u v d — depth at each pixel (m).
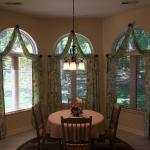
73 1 4.31
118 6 4.75
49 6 4.69
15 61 5.31
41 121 4.12
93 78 5.76
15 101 5.32
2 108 4.79
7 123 5.01
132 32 5.04
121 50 5.29
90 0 4.31
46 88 5.87
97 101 5.80
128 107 5.41
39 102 5.20
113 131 3.85
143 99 5.12
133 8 4.93
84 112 4.12
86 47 5.99
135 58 5.22
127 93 5.47
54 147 4.21
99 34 5.86
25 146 4.28
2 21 4.86
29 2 4.38
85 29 5.85
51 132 3.45
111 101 5.55
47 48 5.83
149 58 4.71
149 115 4.72
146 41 4.98
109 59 5.55
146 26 4.81
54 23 5.84
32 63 5.49
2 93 4.80
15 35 5.06
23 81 5.50
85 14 5.43
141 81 5.15
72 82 5.97
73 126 3.21
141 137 4.82
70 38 5.73
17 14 5.18
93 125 3.31
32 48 5.71
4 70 5.10
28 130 5.40
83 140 3.24
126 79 5.48
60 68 5.87
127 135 4.96
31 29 5.51
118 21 5.43
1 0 4.23
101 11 5.16
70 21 5.85
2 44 5.02
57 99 5.79
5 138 4.79
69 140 3.23
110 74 5.54
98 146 4.23
